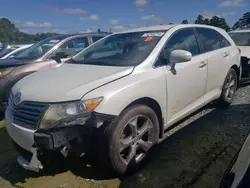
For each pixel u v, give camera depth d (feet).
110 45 12.44
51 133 7.64
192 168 9.64
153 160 10.25
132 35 12.45
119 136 8.53
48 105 8.10
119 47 11.94
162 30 12.09
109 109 8.16
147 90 9.43
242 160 5.27
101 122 8.00
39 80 9.78
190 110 12.37
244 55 21.63
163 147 11.30
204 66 12.87
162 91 10.17
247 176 4.57
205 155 10.54
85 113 7.86
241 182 4.52
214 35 14.99
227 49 15.49
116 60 10.89
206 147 11.20
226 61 15.03
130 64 10.20
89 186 8.77
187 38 12.70
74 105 7.96
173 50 11.46
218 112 15.37
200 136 12.26
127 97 8.66
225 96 15.66
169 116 10.89
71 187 8.76
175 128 13.25
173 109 11.06
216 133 12.53
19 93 9.23
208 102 13.97
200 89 12.84
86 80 8.98
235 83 16.60
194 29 13.52
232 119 14.23
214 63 13.78
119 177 9.23
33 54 19.51
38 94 8.58
